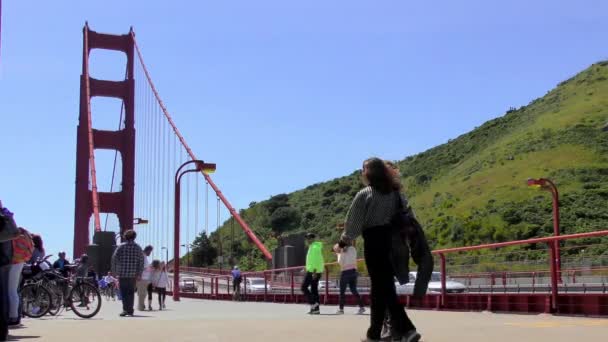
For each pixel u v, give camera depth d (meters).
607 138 86.06
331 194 117.00
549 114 106.19
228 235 107.50
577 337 7.07
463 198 84.25
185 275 71.88
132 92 67.06
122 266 14.51
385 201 6.28
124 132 65.88
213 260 93.94
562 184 74.25
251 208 120.88
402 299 16.22
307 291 14.23
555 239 11.16
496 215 70.62
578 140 87.44
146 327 9.16
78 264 17.97
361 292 19.36
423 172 113.06
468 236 68.31
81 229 61.41
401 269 6.16
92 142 62.38
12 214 8.56
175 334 7.98
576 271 15.86
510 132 109.62
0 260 8.01
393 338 6.41
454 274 16.94
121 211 63.97
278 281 25.88
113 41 68.75
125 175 64.69
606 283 15.38
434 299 15.02
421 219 83.44
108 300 29.58
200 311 16.42
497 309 12.93
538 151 89.12
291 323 9.61
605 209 64.56
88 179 63.62
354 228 6.28
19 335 8.36
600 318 10.38
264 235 100.81
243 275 31.03
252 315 13.09
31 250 9.79
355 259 14.35
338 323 9.56
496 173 88.56
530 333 7.54
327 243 88.50
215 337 7.52
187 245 56.94
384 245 6.27
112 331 8.61
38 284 13.16
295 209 111.81
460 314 12.33
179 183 30.59
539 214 67.19
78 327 9.51
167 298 32.56
